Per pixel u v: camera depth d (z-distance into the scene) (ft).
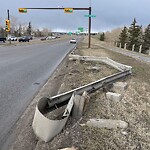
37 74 35.63
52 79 32.04
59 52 87.61
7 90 24.31
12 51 87.61
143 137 14.02
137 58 71.15
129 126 15.42
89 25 107.76
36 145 12.72
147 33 204.03
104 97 21.45
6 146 12.91
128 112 18.25
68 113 14.87
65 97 17.53
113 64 42.42
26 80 30.35
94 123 14.82
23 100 21.03
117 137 13.62
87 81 28.37
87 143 12.59
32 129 14.78
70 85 26.00
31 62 51.52
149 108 19.89
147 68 47.37
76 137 13.15
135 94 23.81
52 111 17.66
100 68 39.88
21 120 16.39
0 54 71.41
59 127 13.44
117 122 15.19
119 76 29.55
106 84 25.03
